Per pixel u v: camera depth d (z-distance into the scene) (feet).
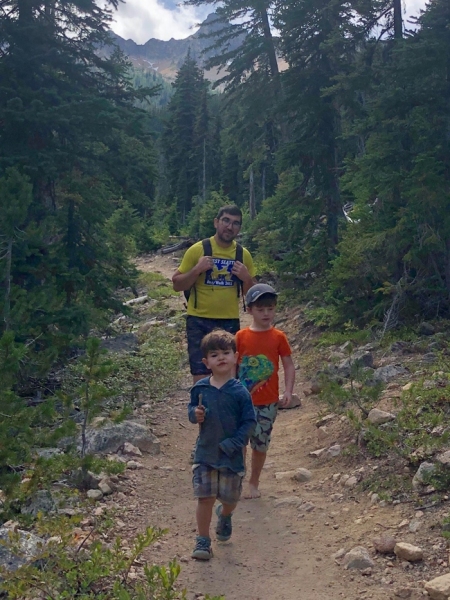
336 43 47.11
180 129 207.51
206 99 195.52
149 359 38.24
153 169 45.21
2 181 28.99
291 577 13.65
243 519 16.80
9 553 12.69
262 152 106.01
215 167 213.25
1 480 15.49
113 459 20.52
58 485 18.08
